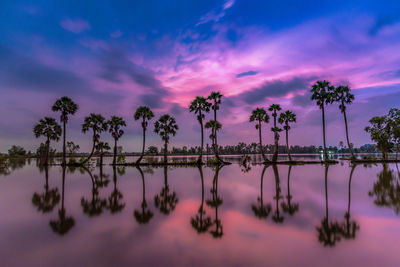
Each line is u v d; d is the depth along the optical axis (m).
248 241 5.45
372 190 12.05
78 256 4.68
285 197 10.65
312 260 4.44
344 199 9.98
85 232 6.15
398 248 4.96
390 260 4.40
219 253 4.79
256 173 21.94
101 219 7.41
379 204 9.02
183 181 16.80
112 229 6.41
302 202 9.54
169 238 5.68
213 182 16.09
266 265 4.24
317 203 9.33
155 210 8.55
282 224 6.72
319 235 5.80
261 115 41.28
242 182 15.87
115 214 8.00
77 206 9.24
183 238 5.68
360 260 4.42
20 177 20.14
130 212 8.27
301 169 25.44
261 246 5.14
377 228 6.27
